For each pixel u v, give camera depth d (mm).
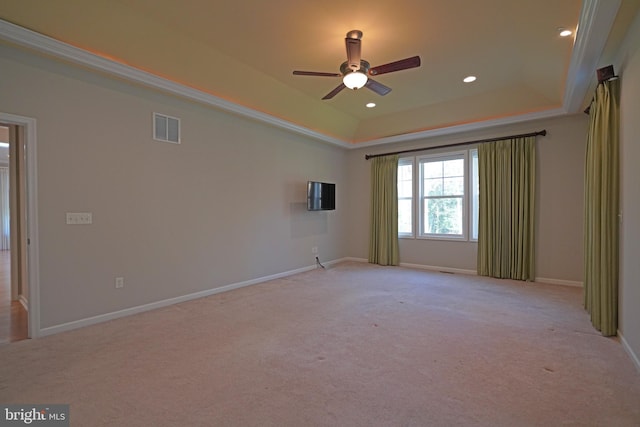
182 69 3713
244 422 1786
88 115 3295
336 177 6941
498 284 4969
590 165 3402
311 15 2943
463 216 5887
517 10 2848
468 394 2043
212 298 4281
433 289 4695
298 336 2982
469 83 4520
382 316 3531
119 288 3531
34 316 2957
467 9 2846
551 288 4707
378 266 6559
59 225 3111
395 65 2930
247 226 5004
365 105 5441
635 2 2260
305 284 5055
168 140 3979
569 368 2363
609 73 2861
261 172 5242
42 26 2762
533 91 4637
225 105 4438
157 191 3877
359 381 2201
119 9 2850
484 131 5598
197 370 2355
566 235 4906
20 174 3969
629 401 1958
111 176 3471
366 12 2896
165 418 1818
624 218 2707
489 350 2672
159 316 3559
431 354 2605
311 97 5062
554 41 3289
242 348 2727
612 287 2910
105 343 2830
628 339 2598
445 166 6141
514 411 1870
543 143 5070
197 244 4305
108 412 1873
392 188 6609
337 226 7012
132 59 3365
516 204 5227
